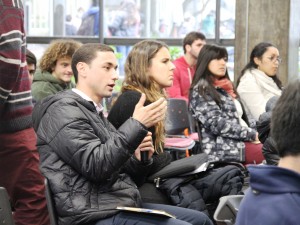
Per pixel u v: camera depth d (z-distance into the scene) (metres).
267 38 7.41
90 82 2.79
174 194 3.15
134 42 8.86
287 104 1.41
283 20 7.35
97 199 2.58
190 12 8.66
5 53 2.85
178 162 3.26
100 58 2.79
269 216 1.38
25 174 3.10
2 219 2.36
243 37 7.60
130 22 8.85
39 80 3.96
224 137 4.55
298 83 1.43
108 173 2.53
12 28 2.87
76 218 2.52
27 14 9.05
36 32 9.08
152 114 2.56
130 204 2.64
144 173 2.99
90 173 2.53
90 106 2.71
